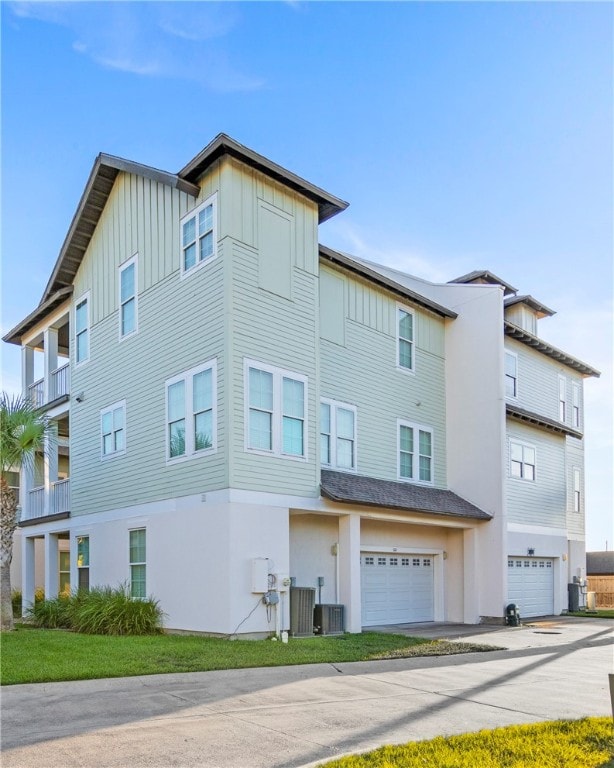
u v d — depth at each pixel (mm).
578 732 6551
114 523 17078
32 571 22219
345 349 17859
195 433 14422
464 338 21250
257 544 13555
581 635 16094
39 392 22719
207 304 14414
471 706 7922
